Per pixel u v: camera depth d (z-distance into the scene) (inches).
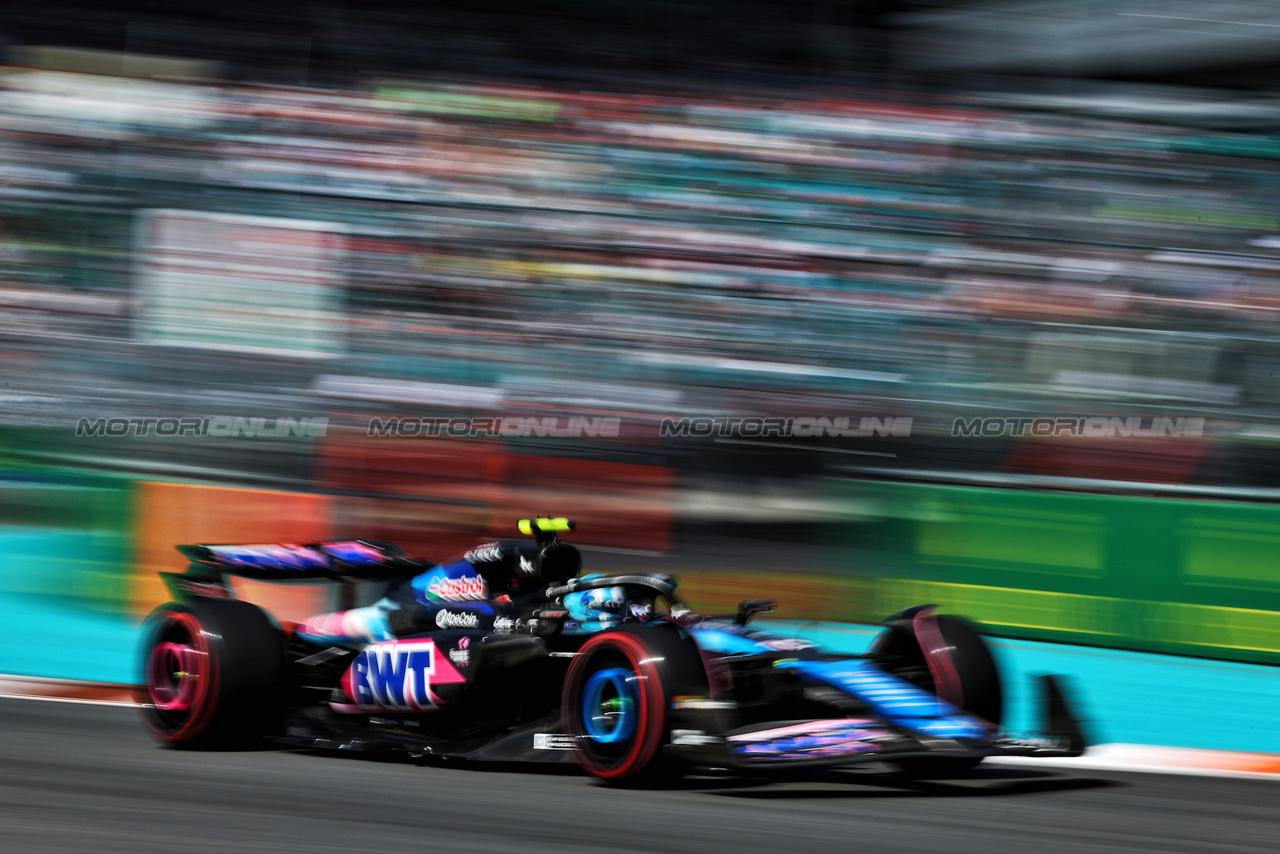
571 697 609.6
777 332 1524.4
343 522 1015.0
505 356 1478.8
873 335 1489.9
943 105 1727.4
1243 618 812.0
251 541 979.3
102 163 1617.9
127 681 903.1
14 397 1304.1
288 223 1530.5
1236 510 821.2
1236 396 1373.0
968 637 636.1
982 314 1492.4
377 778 618.8
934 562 924.6
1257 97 1632.6
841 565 960.9
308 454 1063.0
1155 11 1604.3
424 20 1862.7
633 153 1697.8
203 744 684.7
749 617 661.9
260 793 582.9
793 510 985.5
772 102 1764.3
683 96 1765.5
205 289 1501.0
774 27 1823.3
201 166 1635.1
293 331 1493.6
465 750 636.7
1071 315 1477.6
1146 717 774.5
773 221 1632.6
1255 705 770.8
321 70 1815.9
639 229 1612.9
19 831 510.9
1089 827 546.3
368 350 1488.7
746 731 588.7
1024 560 890.1
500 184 1664.6
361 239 1565.0
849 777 629.9
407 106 1756.9
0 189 1578.5
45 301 1477.6
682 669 574.2
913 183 1631.4
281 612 924.6
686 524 1008.2
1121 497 857.5
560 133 1722.4
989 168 1633.9
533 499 1037.8
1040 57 1692.9
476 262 1566.2
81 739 715.4
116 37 1809.8
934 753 561.0
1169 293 1461.6
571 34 1844.2
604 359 1487.5
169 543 967.6
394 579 736.3
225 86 1740.9
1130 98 1659.7
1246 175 1574.8
